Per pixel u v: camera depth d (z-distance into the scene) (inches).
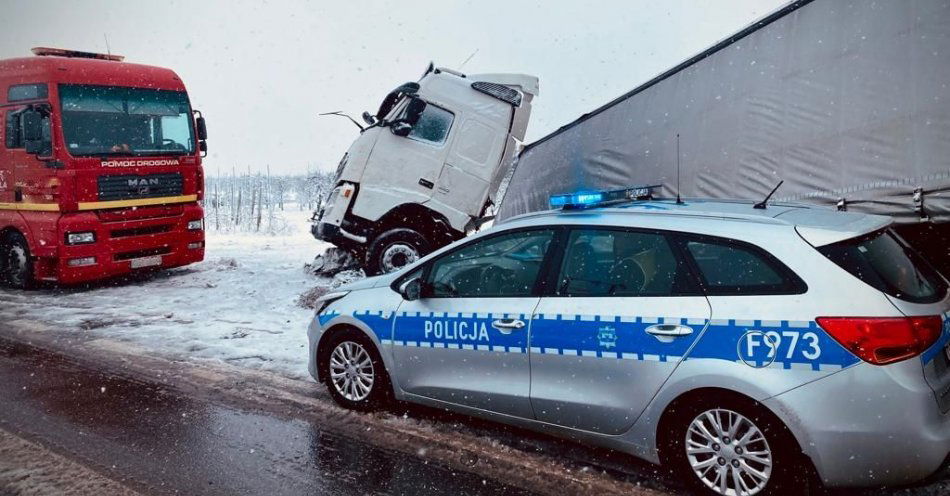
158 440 169.5
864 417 116.3
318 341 197.6
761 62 265.1
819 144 236.2
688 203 163.2
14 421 183.6
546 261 158.1
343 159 436.5
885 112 214.4
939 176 198.4
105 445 166.2
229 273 469.7
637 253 145.1
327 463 155.5
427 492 140.6
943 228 202.8
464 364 166.1
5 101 400.8
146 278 449.7
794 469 121.6
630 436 141.0
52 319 320.5
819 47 239.8
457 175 400.2
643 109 339.3
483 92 403.5
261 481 146.2
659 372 134.6
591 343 144.2
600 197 168.9
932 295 126.3
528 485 143.6
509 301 160.1
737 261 132.6
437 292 175.2
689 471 133.5
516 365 156.6
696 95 299.7
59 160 374.3
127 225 400.5
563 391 148.9
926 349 117.3
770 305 125.3
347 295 195.0
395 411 189.2
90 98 390.9
